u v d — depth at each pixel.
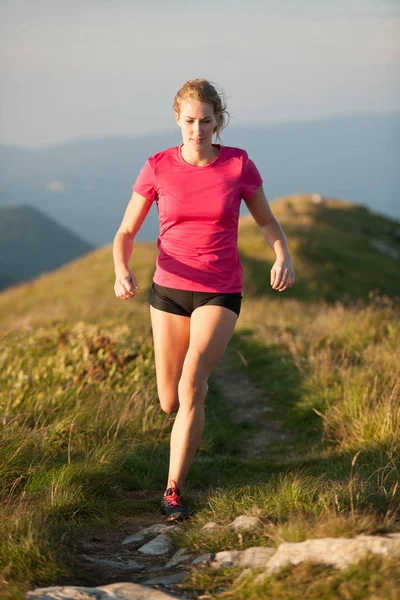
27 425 9.02
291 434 11.59
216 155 6.36
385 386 10.90
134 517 6.49
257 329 22.64
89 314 25.61
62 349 14.41
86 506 6.39
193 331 6.32
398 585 3.78
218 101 6.14
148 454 8.77
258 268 54.66
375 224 89.06
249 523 5.38
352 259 62.97
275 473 8.47
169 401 6.82
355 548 4.27
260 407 13.73
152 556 5.30
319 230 72.38
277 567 4.28
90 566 4.98
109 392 11.12
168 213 6.30
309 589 3.89
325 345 16.33
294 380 14.34
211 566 4.71
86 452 7.96
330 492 5.93
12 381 11.73
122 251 6.55
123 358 13.23
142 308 28.67
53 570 4.66
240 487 7.05
